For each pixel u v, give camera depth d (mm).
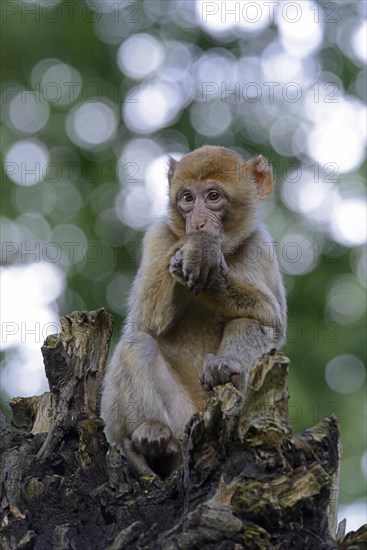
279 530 7898
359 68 24891
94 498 8938
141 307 11852
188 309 11953
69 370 9836
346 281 23156
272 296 11977
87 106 25078
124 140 24703
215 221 12539
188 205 12727
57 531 8484
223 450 8266
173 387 11062
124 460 9773
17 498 9031
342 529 8547
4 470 9188
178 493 8633
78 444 9375
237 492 7902
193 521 7777
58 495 9008
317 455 8508
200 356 11906
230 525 7723
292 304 22703
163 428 10703
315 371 21500
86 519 8852
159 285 11711
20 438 9523
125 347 11195
